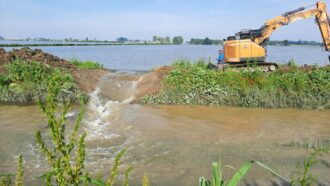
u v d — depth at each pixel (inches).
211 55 2213.3
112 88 665.0
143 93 620.4
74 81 655.8
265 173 295.1
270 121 481.4
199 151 354.3
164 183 277.9
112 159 327.3
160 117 496.1
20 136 390.9
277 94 584.7
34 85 610.2
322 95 576.4
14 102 578.2
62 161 66.3
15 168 300.0
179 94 598.5
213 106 571.8
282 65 738.2
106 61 1565.0
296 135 413.1
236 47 693.3
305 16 714.8
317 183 273.9
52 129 64.7
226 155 343.0
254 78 614.2
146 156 338.0
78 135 394.0
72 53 2391.7
